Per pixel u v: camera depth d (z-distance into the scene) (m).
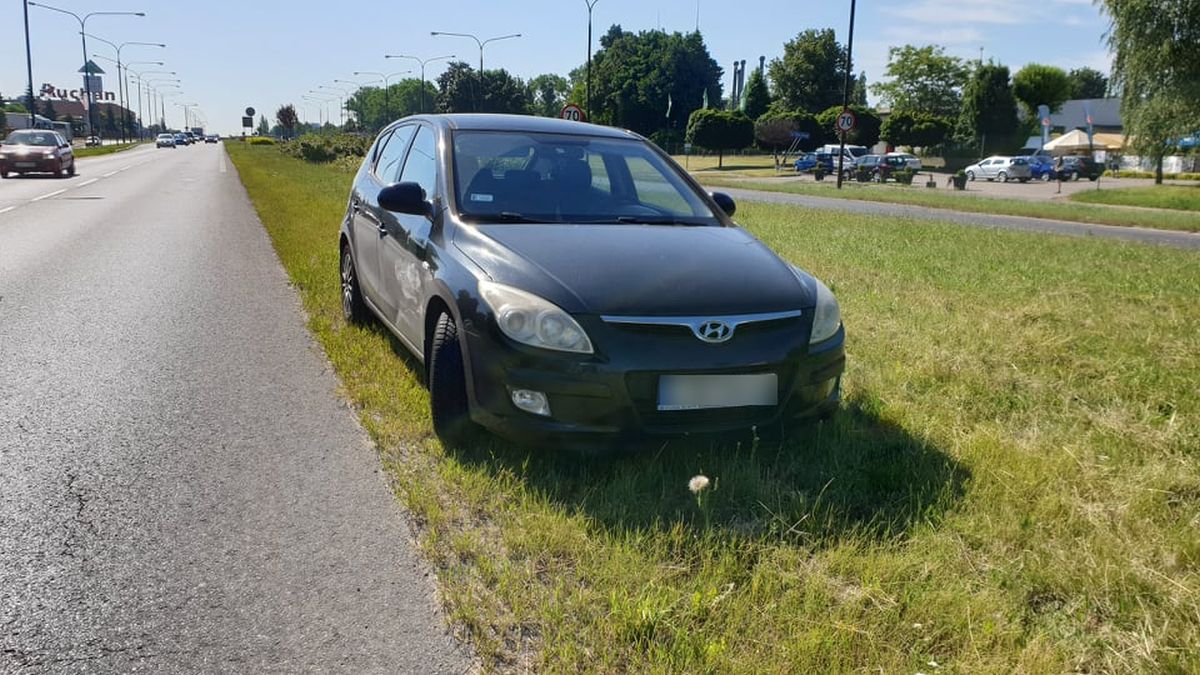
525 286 3.60
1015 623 2.57
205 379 5.13
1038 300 7.87
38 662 2.40
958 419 4.39
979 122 64.50
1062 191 36.59
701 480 3.38
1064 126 81.88
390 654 2.46
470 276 3.80
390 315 5.18
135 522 3.25
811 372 3.72
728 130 66.38
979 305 7.64
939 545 3.04
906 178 44.34
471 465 3.70
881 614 2.60
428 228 4.50
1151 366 5.50
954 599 2.68
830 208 22.25
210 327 6.53
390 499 3.48
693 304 3.55
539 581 2.81
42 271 9.00
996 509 3.31
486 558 2.93
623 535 3.08
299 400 4.75
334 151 45.28
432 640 2.53
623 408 3.43
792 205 22.16
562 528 3.09
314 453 3.96
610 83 95.12
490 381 3.58
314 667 2.39
